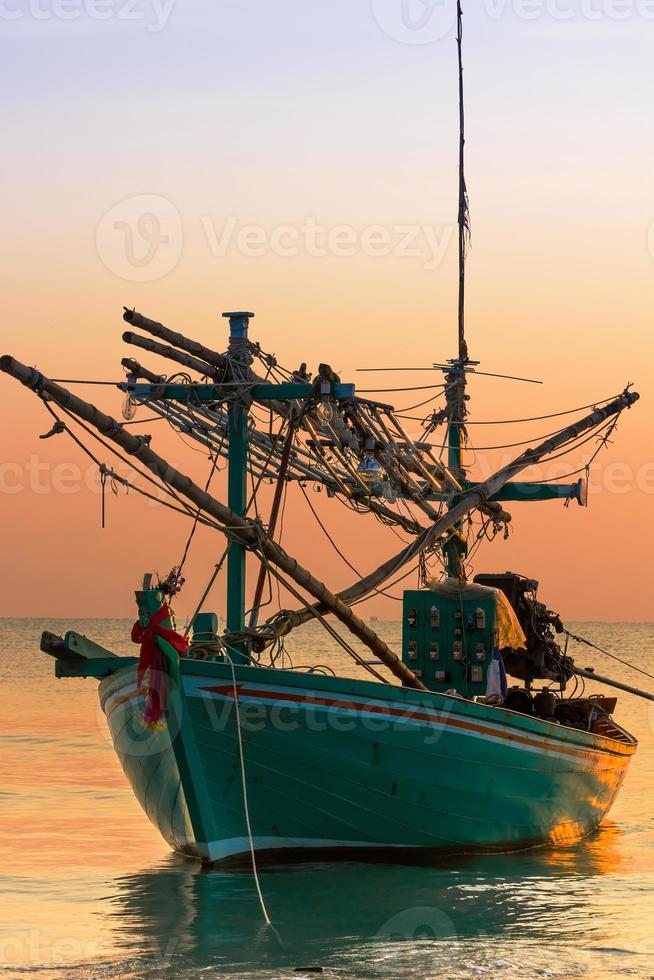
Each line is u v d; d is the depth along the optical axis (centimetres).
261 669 1706
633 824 2439
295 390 1908
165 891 1712
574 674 2450
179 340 1900
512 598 2320
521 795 1986
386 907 1625
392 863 1894
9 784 2841
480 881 1802
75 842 2116
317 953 1403
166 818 1903
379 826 1841
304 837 1827
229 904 1634
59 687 6391
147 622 1691
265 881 1783
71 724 4347
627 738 2472
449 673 2214
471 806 1905
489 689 2128
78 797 2645
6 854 1998
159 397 1928
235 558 1895
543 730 1989
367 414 2042
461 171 2739
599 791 2267
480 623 2189
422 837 1883
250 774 1750
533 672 2336
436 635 2228
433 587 2225
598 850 2114
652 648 12725
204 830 1786
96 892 1711
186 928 1514
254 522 1844
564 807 2128
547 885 1783
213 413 2008
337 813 1808
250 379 1930
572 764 2097
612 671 8794
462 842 1933
